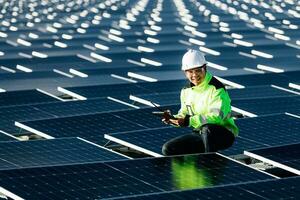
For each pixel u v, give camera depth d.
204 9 73.00
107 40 51.47
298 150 20.81
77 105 27.52
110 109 27.19
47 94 30.23
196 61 20.08
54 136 23.27
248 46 48.31
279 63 41.50
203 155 20.06
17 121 25.56
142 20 64.56
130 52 45.16
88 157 20.67
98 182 18.14
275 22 63.34
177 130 22.94
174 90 31.94
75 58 42.62
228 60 42.38
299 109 27.16
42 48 47.72
